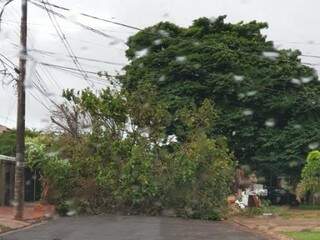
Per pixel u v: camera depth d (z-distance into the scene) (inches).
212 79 1519.4
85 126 1232.8
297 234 800.9
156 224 915.4
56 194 1136.2
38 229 815.1
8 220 899.4
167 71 1537.9
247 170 1536.7
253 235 788.6
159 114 1190.3
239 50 1583.4
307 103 1530.5
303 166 1504.7
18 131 952.3
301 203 1653.5
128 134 1179.9
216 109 1499.8
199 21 1649.9
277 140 1517.0
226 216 1126.4
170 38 1615.4
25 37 935.7
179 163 1124.5
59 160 1158.3
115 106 1171.3
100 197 1144.2
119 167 1141.1
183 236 746.8
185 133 1284.4
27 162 1210.6
